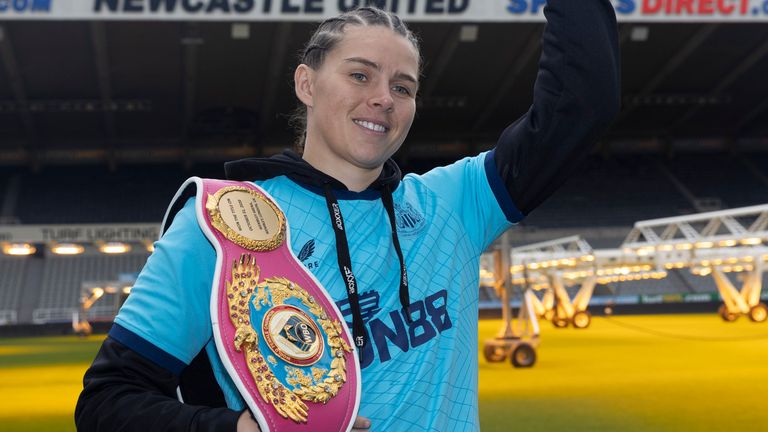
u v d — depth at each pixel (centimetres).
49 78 3441
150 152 4381
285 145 4359
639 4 2398
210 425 124
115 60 3253
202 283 139
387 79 156
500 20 2377
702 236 1808
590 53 161
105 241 2080
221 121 3984
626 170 4606
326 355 130
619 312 3459
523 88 3803
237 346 124
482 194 177
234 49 3177
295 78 167
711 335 2112
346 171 161
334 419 127
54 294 3725
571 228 4156
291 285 134
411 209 166
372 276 152
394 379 146
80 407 132
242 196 142
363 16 159
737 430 707
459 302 162
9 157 4278
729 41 3350
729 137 4666
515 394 988
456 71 3578
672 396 949
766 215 1698
